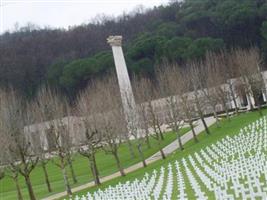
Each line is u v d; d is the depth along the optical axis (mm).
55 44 141125
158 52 118000
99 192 37688
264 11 114938
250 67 82562
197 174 35781
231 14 118062
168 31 129250
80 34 147500
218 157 42219
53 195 52406
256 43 116125
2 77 115688
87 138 53312
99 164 72688
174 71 74625
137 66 116000
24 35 151500
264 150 39938
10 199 55750
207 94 79500
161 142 77500
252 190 23109
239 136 47969
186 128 85625
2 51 127938
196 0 142875
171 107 68875
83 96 65500
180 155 54875
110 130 55375
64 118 59406
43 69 125500
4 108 46938
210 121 86812
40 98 56625
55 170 74438
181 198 26406
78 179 63156
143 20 151750
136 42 127562
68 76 115438
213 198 25453
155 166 53188
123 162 69875
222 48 112750
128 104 66000
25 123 53969
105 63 114312
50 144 55031
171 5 153000
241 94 92688
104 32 149125
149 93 75250
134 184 35406
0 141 45281
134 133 64438
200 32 126500
